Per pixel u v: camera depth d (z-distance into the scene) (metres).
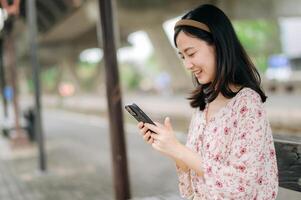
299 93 24.50
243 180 1.72
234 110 1.83
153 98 33.47
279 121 12.96
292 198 4.76
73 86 46.78
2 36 11.48
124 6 20.05
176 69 31.55
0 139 12.84
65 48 33.22
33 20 7.62
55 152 10.30
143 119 1.97
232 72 1.84
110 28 4.77
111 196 5.97
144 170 7.67
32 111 11.47
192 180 2.10
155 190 6.26
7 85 13.69
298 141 2.57
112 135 4.84
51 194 6.30
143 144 10.55
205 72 1.90
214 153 1.84
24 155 9.81
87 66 63.66
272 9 21.72
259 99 1.82
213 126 1.88
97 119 19.09
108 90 4.81
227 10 21.14
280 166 2.64
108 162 8.59
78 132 14.51
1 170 8.23
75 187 6.61
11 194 6.43
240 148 1.76
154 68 72.94
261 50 40.47
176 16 21.31
